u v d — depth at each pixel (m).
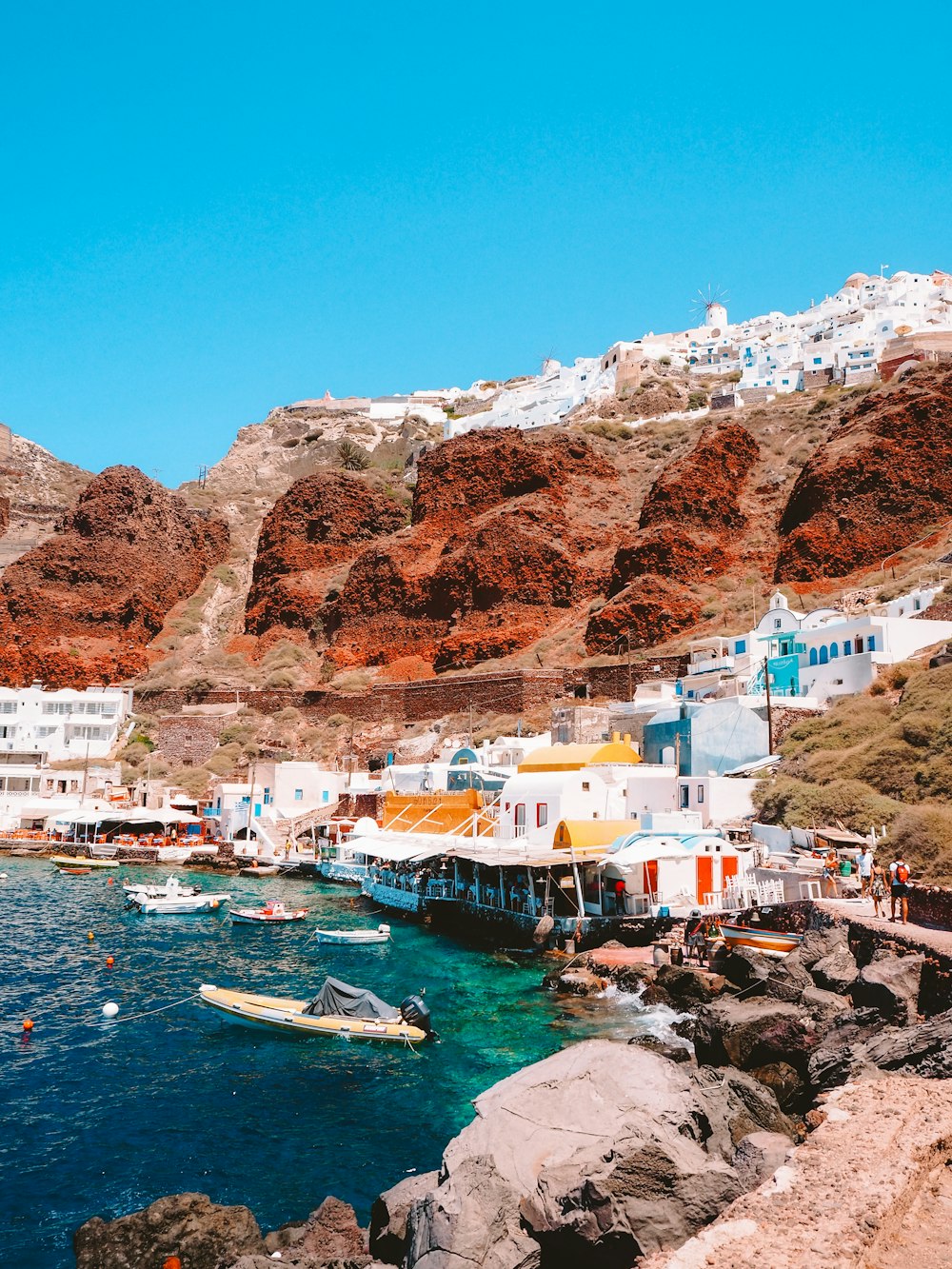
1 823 91.25
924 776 41.88
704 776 49.84
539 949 41.31
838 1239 11.34
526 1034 29.84
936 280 193.62
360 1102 25.05
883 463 96.00
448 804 60.56
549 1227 14.07
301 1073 27.38
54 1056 29.11
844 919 30.56
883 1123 14.45
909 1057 19.92
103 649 126.75
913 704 47.91
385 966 40.28
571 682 91.62
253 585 138.25
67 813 84.56
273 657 120.69
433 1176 18.23
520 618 107.94
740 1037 24.17
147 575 138.50
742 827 45.66
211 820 87.06
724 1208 14.14
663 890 40.62
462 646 105.94
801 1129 18.36
